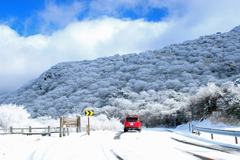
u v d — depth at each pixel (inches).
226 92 1087.6
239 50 5162.4
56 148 375.2
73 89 4906.5
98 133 828.0
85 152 334.6
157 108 2516.0
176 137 604.1
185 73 4224.9
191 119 1520.7
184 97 2775.6
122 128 1727.4
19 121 1136.2
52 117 3555.6
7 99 5290.4
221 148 375.2
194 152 331.6
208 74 4325.8
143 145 425.1
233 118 944.9
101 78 5388.8
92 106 3489.2
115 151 346.6
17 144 439.5
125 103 2851.9
